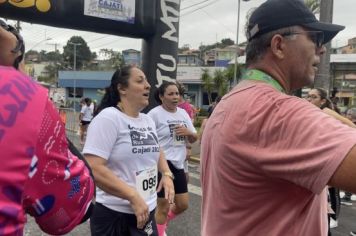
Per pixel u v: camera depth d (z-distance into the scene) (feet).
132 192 8.51
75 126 70.49
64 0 18.47
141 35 20.92
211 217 4.41
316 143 3.38
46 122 3.30
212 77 125.59
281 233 3.82
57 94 148.05
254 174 3.83
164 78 21.11
